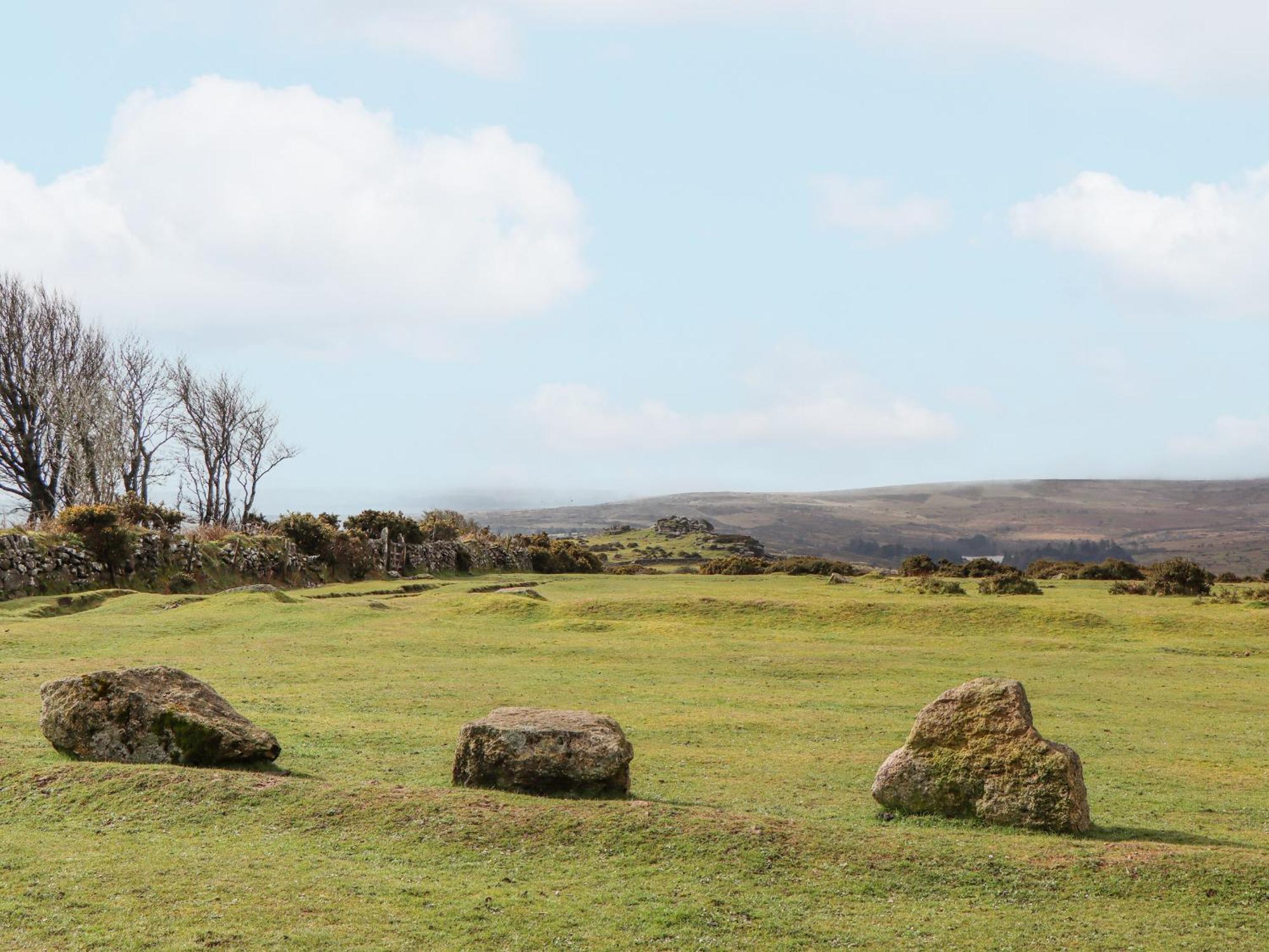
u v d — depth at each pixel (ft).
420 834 38.93
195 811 40.96
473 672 89.15
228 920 31.07
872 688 84.99
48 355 226.79
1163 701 80.64
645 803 42.14
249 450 281.74
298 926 30.83
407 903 32.86
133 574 163.02
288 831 39.32
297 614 126.31
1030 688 86.22
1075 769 42.32
